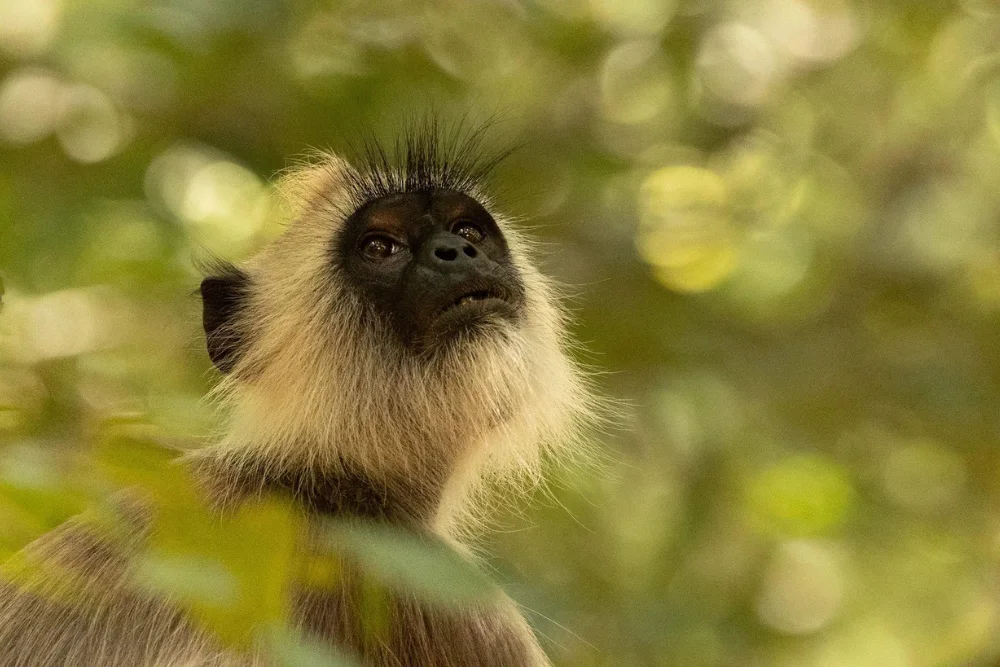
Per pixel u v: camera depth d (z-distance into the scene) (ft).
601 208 53.62
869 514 50.72
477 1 50.88
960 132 60.49
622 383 47.03
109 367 35.22
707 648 44.34
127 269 44.98
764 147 58.54
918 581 52.90
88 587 23.50
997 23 59.72
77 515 15.71
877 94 60.85
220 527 14.20
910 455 51.78
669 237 55.01
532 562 42.60
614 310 48.78
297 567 19.29
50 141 47.65
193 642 22.08
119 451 14.33
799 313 54.29
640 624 42.22
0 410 18.60
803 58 61.77
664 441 47.52
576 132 53.93
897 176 59.47
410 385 27.58
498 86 52.26
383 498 27.99
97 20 45.06
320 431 27.63
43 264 45.16
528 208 51.11
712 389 47.01
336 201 30.71
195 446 28.17
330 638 22.97
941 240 56.80
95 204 46.80
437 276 27.91
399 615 24.49
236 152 47.21
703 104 57.77
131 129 48.16
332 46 46.57
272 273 30.45
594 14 53.11
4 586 24.61
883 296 54.49
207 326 30.53
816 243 56.29
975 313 53.01
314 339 28.27
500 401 27.61
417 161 31.81
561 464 32.24
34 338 41.96
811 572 54.90
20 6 48.37
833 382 49.49
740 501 49.14
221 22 41.24
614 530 46.55
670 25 54.60
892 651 53.52
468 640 25.50
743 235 55.83
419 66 47.39
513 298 28.84
